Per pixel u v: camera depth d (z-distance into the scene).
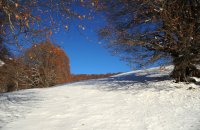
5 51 10.94
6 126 9.41
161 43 15.11
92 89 15.84
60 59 29.42
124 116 10.06
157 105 11.51
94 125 9.22
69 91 15.73
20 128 9.17
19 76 22.97
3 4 5.93
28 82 25.30
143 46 15.42
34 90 17.19
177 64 15.16
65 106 11.98
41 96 14.62
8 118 10.43
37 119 10.20
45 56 26.27
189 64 15.20
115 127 8.91
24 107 12.13
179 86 14.67
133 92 14.12
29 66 24.67
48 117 10.41
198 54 14.71
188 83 15.09
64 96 14.26
